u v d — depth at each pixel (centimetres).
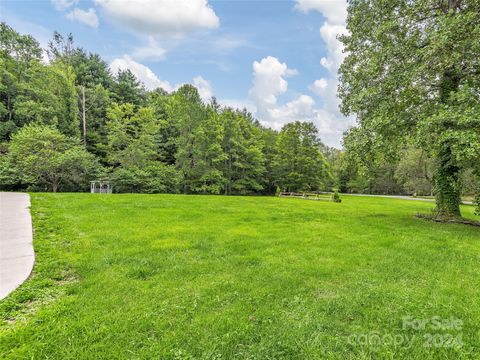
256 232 652
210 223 744
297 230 695
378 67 843
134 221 714
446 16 741
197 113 2667
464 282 360
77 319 246
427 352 214
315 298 305
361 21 1017
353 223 839
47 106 2258
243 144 3170
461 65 788
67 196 1207
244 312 269
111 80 3138
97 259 412
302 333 232
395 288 333
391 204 1956
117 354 201
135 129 2397
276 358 201
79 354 200
